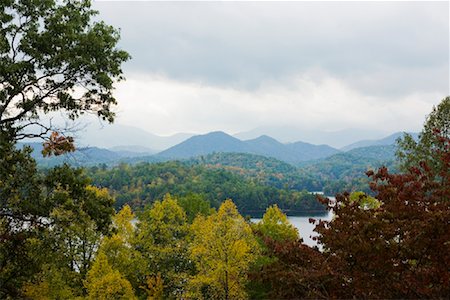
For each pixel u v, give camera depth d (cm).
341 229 1016
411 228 934
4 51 1333
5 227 1438
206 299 2719
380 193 1061
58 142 1495
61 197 1389
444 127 2228
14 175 1412
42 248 1503
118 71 1501
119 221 2922
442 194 1024
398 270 924
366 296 894
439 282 901
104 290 2191
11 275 1488
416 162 2239
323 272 906
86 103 1536
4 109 1388
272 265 1001
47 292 1983
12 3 1377
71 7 1490
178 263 3059
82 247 2505
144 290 2938
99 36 1455
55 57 1364
